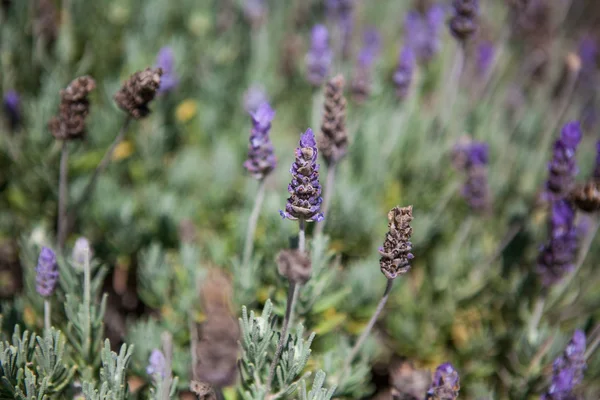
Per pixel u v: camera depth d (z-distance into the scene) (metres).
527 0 0.69
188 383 0.51
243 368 0.47
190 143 0.70
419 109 0.74
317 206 0.45
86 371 0.49
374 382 0.60
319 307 0.52
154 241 0.61
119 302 0.61
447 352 0.61
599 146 0.52
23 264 0.55
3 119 0.63
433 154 0.68
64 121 0.53
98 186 0.61
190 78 0.74
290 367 0.46
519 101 0.82
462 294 0.61
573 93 0.85
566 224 0.52
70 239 0.61
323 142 0.52
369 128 0.66
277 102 0.75
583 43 0.84
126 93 0.52
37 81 0.68
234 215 0.63
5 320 0.50
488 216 0.66
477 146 0.60
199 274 0.55
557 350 0.55
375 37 0.79
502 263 0.62
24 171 0.62
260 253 0.58
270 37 0.83
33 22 0.68
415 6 0.94
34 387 0.45
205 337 0.40
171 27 0.80
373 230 0.62
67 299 0.48
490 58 0.81
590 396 0.56
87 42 0.71
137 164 0.66
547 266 0.53
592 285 0.62
